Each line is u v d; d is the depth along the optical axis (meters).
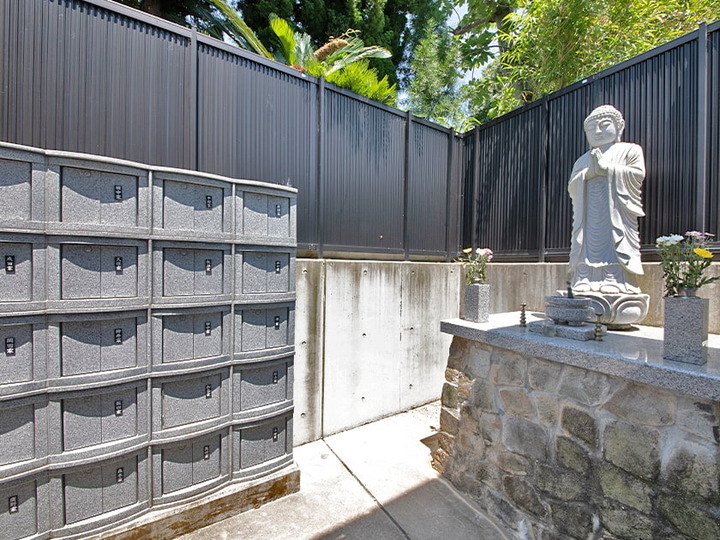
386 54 6.75
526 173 4.26
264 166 3.33
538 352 2.17
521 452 2.32
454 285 4.68
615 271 2.76
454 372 2.91
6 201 1.75
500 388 2.49
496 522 2.43
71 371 1.92
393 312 4.07
